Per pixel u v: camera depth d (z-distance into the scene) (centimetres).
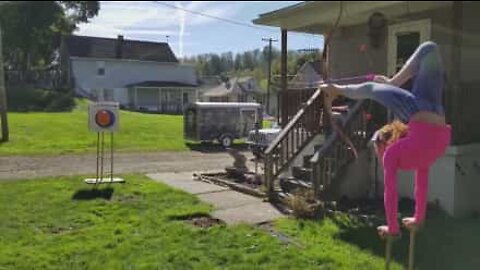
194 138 2097
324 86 409
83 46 4256
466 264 505
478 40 349
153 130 2511
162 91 4884
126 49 4700
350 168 821
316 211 725
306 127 891
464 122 614
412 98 371
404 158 377
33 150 1703
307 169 882
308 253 546
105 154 1680
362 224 670
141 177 1139
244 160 1195
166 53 5034
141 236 623
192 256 541
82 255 549
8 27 1446
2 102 1894
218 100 6166
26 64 3077
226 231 645
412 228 414
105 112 1070
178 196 892
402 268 495
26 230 655
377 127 810
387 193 388
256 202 838
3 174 1180
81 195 896
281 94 1001
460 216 714
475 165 721
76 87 4038
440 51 379
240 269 503
